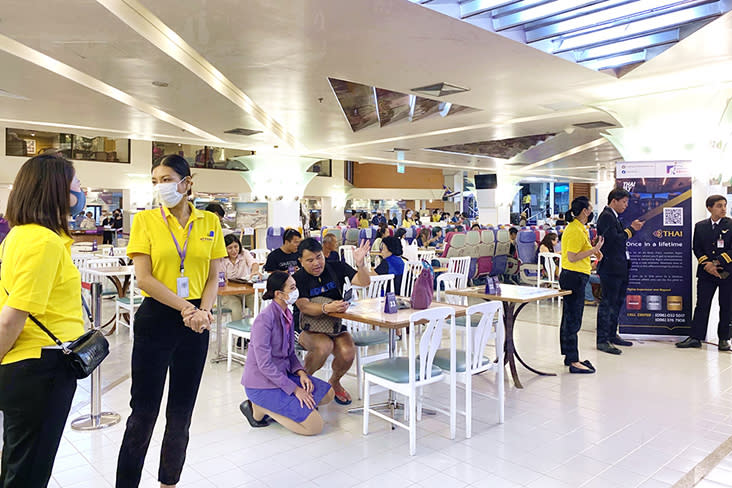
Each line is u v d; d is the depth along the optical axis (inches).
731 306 236.4
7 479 75.2
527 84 265.9
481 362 146.9
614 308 245.1
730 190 287.4
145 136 442.0
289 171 540.7
